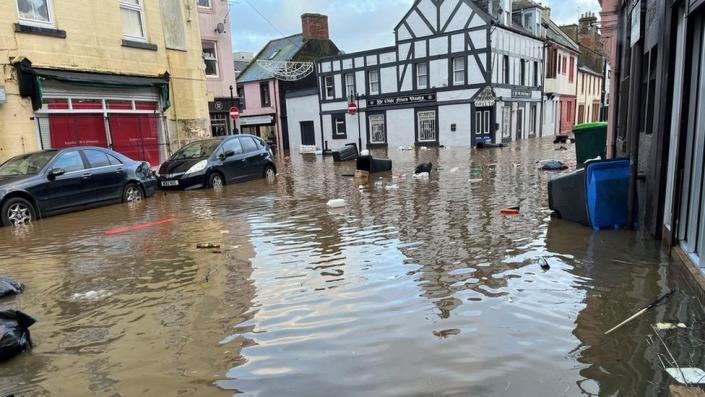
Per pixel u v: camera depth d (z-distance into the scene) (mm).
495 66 28812
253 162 14688
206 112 17203
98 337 3893
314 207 9531
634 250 5363
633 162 6137
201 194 12172
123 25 14086
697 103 4602
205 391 3035
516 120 32062
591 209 6402
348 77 34688
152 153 15031
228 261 5875
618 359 3129
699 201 4434
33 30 11461
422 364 3213
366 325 3850
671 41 5074
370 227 7359
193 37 16547
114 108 13719
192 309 4391
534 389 2863
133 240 7312
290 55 37625
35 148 11594
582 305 3992
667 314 3715
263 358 3414
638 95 7137
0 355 3498
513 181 11836
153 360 3469
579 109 43562
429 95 30797
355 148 22391
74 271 5785
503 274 4848
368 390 2945
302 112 37625
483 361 3205
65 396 3053
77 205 9930
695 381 2832
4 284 5023
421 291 4516
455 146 29953
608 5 11375
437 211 8320
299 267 5480
